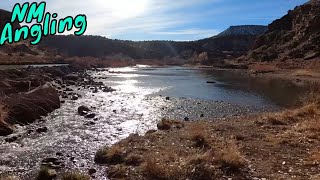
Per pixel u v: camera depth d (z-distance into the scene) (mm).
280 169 10367
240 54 148375
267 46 113688
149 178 9828
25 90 23766
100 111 23594
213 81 52531
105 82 47531
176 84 46750
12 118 17828
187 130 16297
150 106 26859
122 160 11781
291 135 14328
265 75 64562
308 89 39219
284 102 30016
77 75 51750
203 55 135250
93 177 10414
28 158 12617
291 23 125188
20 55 74500
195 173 9797
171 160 11086
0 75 25062
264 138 14180
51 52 104312
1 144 14367
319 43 83375
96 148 14094
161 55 163000
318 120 15812
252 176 9805
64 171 11102
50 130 17250
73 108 23969
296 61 77438
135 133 16203
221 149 12172
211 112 24703
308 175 9742
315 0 110750
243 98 32781
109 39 158250
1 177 10062
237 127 16484
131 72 74688
